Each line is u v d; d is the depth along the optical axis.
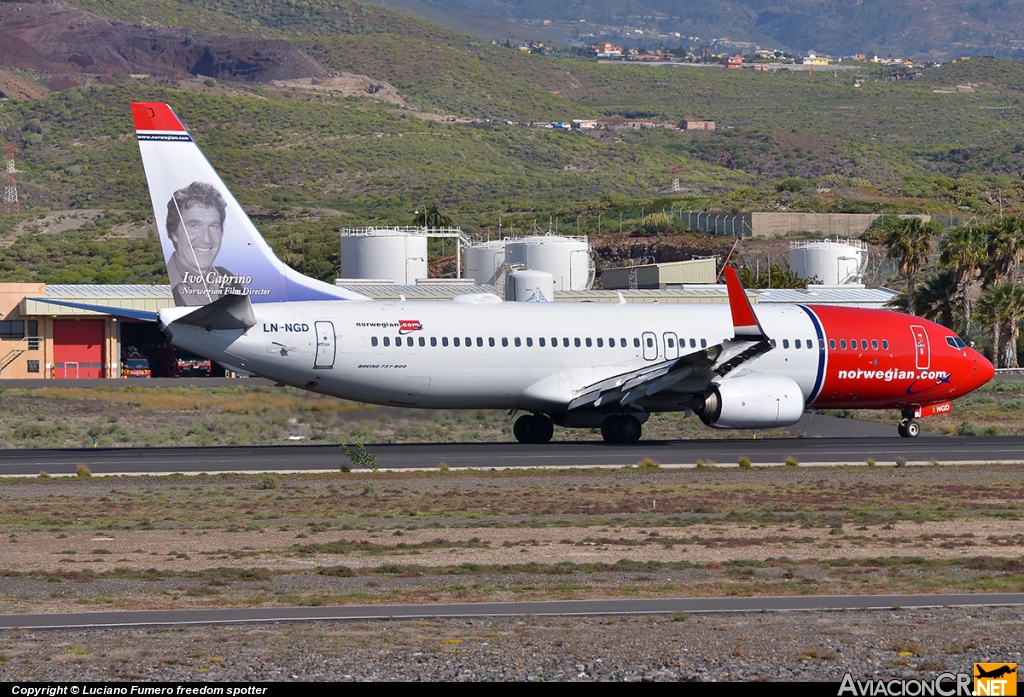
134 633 60.84
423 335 156.38
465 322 159.25
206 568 77.81
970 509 107.31
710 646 58.97
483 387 159.75
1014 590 72.00
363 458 133.00
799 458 148.62
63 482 121.88
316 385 153.88
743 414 163.88
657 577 75.38
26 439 183.62
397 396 157.62
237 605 67.19
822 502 111.00
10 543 86.94
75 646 58.41
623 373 165.62
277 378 152.38
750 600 68.94
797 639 60.38
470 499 111.06
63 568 77.62
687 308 174.38
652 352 167.25
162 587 72.00
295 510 104.00
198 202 149.25
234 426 190.00
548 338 162.25
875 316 183.00
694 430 199.25
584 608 66.69
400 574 76.06
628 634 61.06
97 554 82.56
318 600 68.19
